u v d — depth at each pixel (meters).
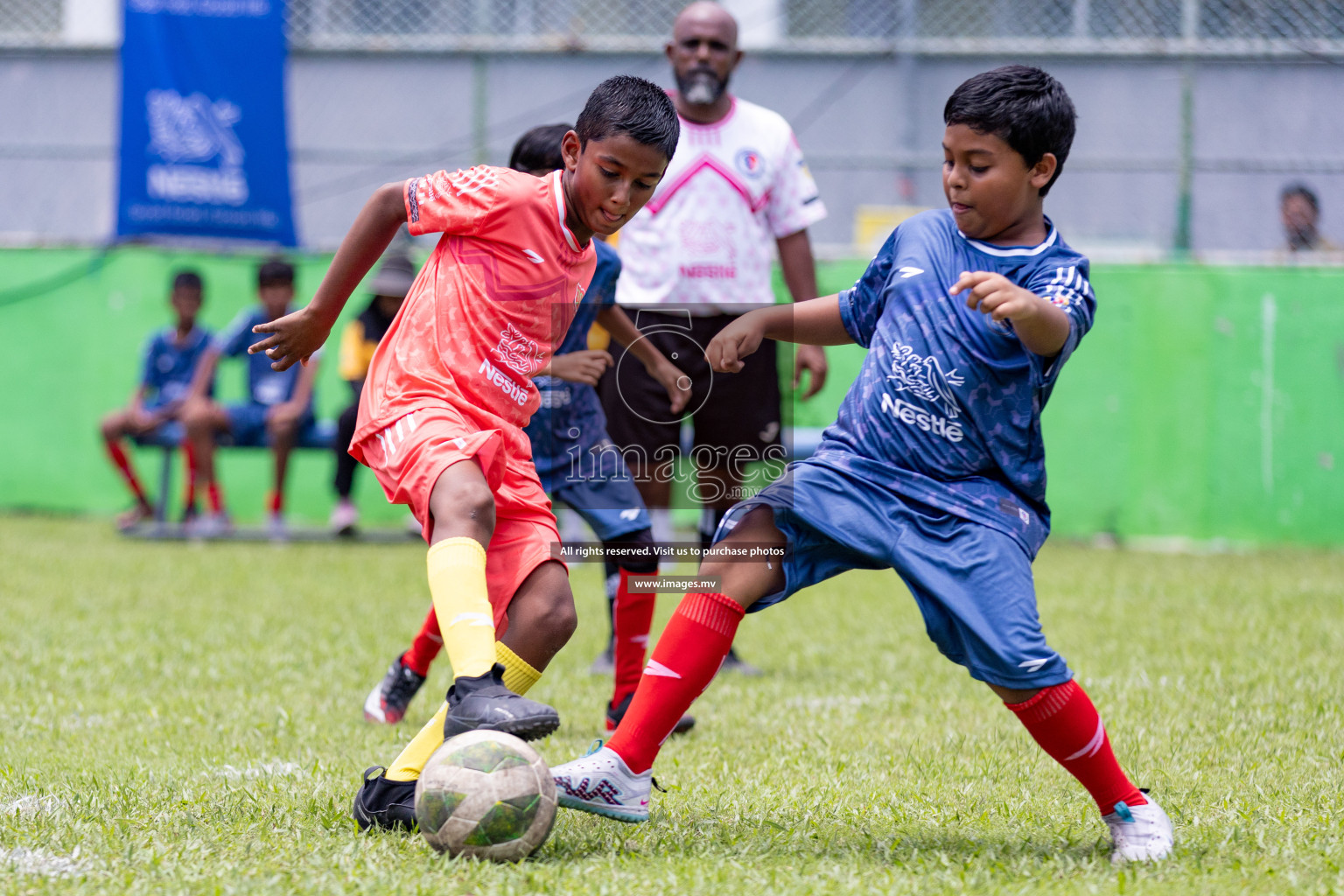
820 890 8.10
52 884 8.14
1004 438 9.47
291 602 22.75
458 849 8.61
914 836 9.62
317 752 12.59
